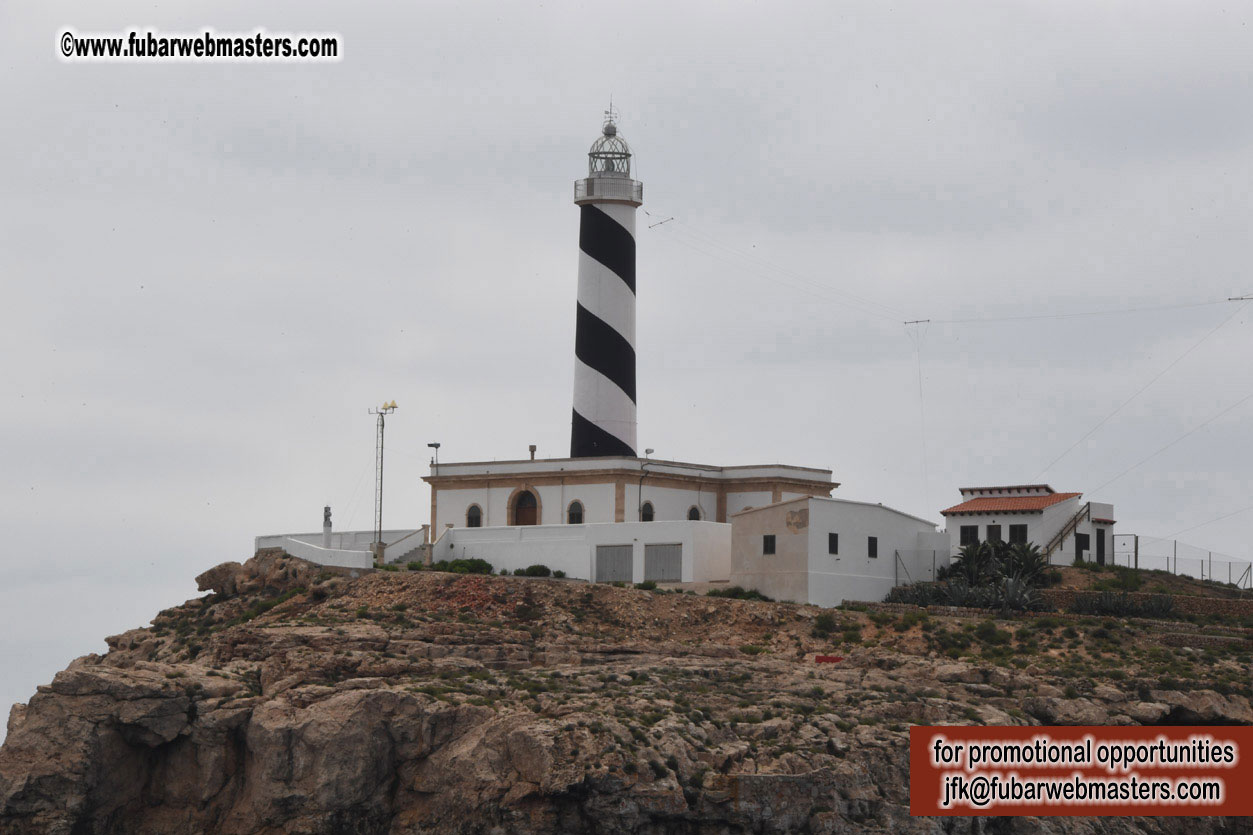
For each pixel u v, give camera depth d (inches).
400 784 2566.4
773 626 3307.1
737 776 2429.9
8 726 2618.1
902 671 2974.9
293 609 3548.2
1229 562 3779.5
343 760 2534.5
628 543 3769.7
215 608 3769.7
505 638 3107.8
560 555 3850.9
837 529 3570.4
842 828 2416.3
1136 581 3592.5
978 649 3164.4
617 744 2452.0
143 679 2608.3
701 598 3412.9
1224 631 3218.5
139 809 2598.4
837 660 3115.2
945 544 3841.0
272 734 2559.1
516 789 2449.6
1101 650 3112.7
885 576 3678.6
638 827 2402.8
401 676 2785.4
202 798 2586.1
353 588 3550.7
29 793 2492.6
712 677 2874.0
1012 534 3801.7
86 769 2524.6
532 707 2605.8
